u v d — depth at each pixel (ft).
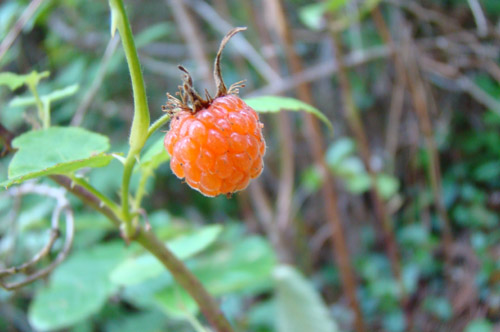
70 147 0.44
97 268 0.71
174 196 1.40
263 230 1.29
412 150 1.31
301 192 1.32
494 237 1.23
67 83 1.01
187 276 0.47
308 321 0.76
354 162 1.05
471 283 1.16
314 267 1.31
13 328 0.95
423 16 0.97
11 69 1.12
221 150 0.42
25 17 0.58
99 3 1.24
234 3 1.30
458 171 1.33
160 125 0.41
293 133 1.34
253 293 0.97
